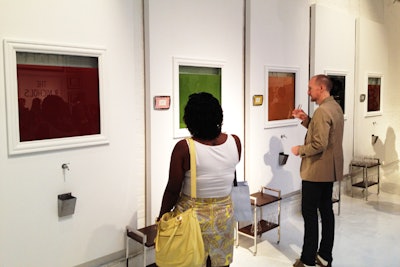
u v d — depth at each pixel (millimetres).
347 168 4789
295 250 3170
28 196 2008
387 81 5543
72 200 2123
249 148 3412
